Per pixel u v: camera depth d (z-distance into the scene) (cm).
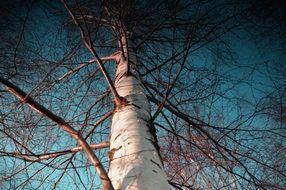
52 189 336
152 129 257
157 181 202
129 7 375
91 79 409
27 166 315
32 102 208
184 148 368
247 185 329
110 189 186
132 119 253
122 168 209
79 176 330
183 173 355
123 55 363
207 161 351
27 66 356
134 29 406
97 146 275
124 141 231
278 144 345
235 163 345
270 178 347
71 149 276
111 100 388
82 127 343
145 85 362
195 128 369
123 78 325
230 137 344
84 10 411
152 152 227
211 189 348
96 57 270
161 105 269
